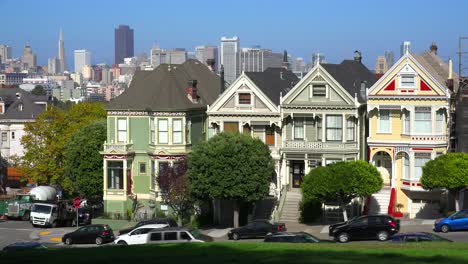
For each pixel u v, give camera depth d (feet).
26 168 339.36
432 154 228.84
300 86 241.76
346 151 237.25
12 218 286.46
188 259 123.65
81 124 335.26
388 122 234.99
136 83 266.16
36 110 440.86
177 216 242.78
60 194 339.57
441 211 229.86
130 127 259.80
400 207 234.17
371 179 213.87
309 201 230.68
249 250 136.46
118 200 259.80
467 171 209.56
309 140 242.99
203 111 264.11
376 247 137.69
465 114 230.48
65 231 242.17
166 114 253.03
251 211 237.45
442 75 263.90
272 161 232.53
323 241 166.61
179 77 269.44
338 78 242.99
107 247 148.77
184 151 252.62
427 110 229.86
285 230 203.21
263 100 246.06
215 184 224.12
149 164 257.96
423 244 141.90
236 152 224.12
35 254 137.59
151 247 145.18
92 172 284.00
